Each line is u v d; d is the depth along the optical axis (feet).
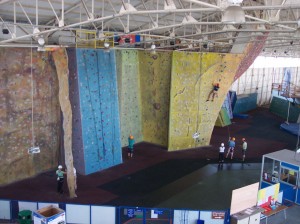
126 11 37.47
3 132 53.67
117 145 66.28
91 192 53.83
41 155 59.57
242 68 87.66
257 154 76.79
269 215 43.62
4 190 53.21
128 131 77.41
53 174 59.67
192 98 75.46
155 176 61.52
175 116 74.64
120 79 73.20
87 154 60.59
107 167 64.44
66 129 52.65
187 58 72.90
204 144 80.48
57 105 60.64
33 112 57.31
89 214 41.88
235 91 121.80
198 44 82.74
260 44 83.97
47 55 57.77
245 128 101.40
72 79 59.06
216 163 69.62
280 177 52.49
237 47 79.00
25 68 55.21
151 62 75.92
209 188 57.21
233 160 72.13
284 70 149.59
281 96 123.24
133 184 57.57
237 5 28.35
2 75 52.39
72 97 59.62
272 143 86.28
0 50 51.67
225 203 51.72
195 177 61.87
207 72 75.56
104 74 62.90
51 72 58.85
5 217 42.73
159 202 51.24
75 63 58.23
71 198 51.44
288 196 50.08
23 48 54.60
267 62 139.44
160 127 78.48
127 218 41.91
